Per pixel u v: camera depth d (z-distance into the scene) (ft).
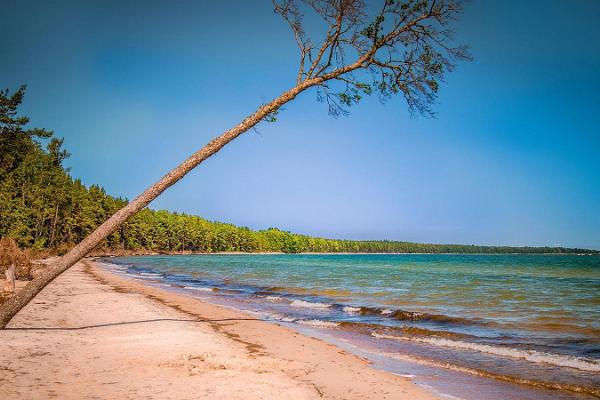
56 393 20.11
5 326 31.83
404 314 55.26
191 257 416.46
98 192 325.01
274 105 31.96
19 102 94.38
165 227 466.70
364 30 33.22
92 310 48.91
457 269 211.41
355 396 23.16
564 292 89.86
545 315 57.06
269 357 30.91
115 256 353.31
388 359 32.96
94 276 114.93
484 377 28.17
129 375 23.73
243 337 38.52
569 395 24.67
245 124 31.42
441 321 51.57
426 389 25.27
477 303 70.23
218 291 89.45
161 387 21.86
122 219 30.27
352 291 90.63
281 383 24.06
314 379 26.04
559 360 32.78
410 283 114.73
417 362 32.14
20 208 175.22
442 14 32.12
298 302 69.31
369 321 51.67
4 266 79.25
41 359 25.96
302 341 38.40
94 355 27.76
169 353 29.01
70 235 268.82
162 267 207.92
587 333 44.04
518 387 26.04
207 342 33.50
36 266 108.17
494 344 38.70
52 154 253.44
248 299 74.69
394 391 24.53
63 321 40.70
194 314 51.49
